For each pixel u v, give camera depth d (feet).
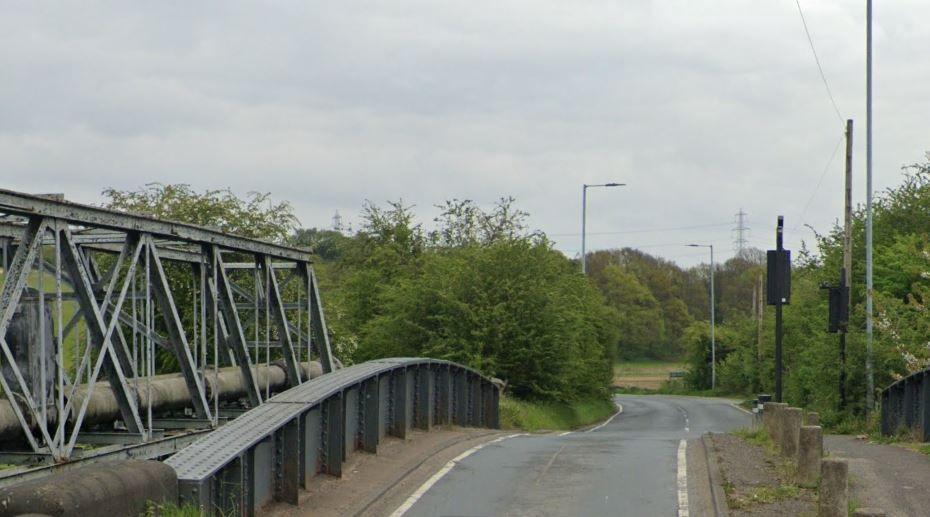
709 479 45.88
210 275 55.31
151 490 27.66
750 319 270.87
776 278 75.41
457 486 45.39
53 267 47.96
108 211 42.80
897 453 61.11
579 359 148.87
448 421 70.49
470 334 133.39
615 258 493.36
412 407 63.82
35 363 42.47
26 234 38.14
